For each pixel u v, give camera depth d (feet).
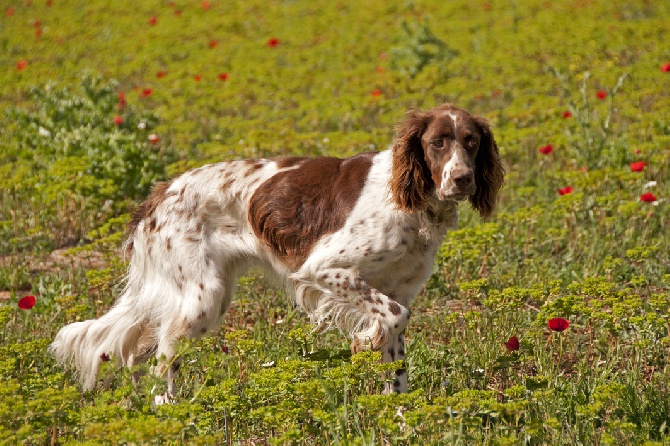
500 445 21.70
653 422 25.45
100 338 30.55
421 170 27.71
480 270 39.19
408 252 28.55
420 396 25.25
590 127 55.88
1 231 45.98
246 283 34.94
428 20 108.27
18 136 56.24
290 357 29.78
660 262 39.96
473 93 71.77
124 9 127.03
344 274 28.63
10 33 112.06
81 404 26.91
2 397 23.40
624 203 44.86
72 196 46.75
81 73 85.20
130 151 49.39
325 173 29.73
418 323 35.14
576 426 24.58
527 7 111.55
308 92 77.92
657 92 63.67
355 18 112.98
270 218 29.66
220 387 24.76
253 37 106.01
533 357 29.58
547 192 48.80
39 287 38.22
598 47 85.87
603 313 28.94
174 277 30.25
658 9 103.60
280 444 22.00
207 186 30.48
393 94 73.97
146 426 21.11
